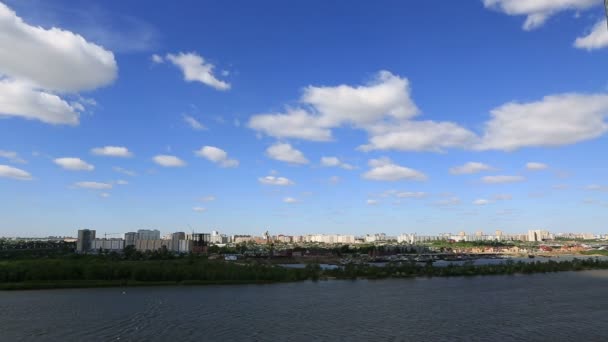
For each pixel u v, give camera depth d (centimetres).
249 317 17288
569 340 13625
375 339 13700
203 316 17512
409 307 19812
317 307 19825
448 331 14800
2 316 17450
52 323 16050
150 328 15250
